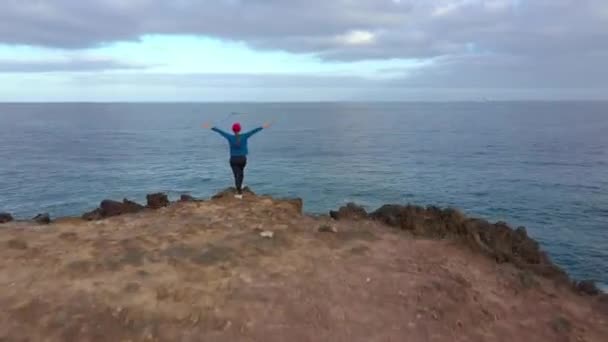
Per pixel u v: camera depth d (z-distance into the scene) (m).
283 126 151.12
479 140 98.19
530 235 30.59
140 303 7.02
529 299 8.78
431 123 165.12
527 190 45.12
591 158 67.88
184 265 8.37
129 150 81.31
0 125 149.00
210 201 13.70
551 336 7.52
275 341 6.46
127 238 9.77
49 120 181.50
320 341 6.55
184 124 160.38
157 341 6.28
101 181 51.19
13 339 6.11
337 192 44.56
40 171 57.56
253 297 7.40
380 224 12.62
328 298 7.60
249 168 59.50
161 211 12.67
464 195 43.22
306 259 9.09
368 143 93.44
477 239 11.73
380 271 8.80
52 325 6.40
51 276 7.74
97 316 6.62
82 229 10.64
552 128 131.00
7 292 7.16
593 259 25.91
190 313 6.86
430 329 7.09
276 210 12.94
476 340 7.04
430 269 9.19
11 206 39.53
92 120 184.38
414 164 63.16
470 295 8.34
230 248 9.27
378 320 7.15
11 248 8.95
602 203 39.50
